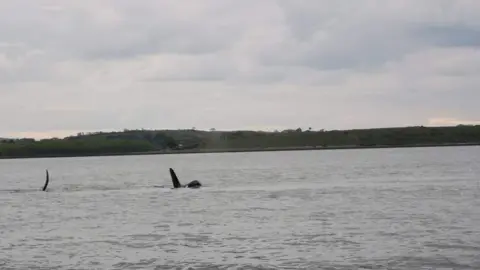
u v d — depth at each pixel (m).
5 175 173.75
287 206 65.25
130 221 55.03
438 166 156.62
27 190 100.75
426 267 33.16
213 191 89.81
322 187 94.62
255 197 78.00
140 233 47.41
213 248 40.09
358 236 43.06
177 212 61.47
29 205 72.56
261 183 108.38
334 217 54.19
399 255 36.09
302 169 165.25
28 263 36.59
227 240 43.06
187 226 50.81
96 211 64.12
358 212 57.56
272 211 60.56
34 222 55.66
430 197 72.19
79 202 75.50
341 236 43.31
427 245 38.75
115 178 141.38
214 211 61.66
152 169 197.75
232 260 36.25
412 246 38.56
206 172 164.50
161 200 75.81
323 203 67.81
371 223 49.44
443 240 40.31
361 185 97.00
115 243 42.91
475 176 112.56
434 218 51.34
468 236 41.66
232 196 80.12
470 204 62.56
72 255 38.78
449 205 61.91
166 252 39.09
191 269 34.41
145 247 41.03
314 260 35.62
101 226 52.06
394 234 43.34
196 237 44.78
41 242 43.88
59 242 43.75
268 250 38.88
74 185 114.38
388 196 75.19
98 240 44.38
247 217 55.97
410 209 58.94
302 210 60.69
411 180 106.12
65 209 67.00
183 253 38.66
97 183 119.94
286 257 36.66
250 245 40.78
